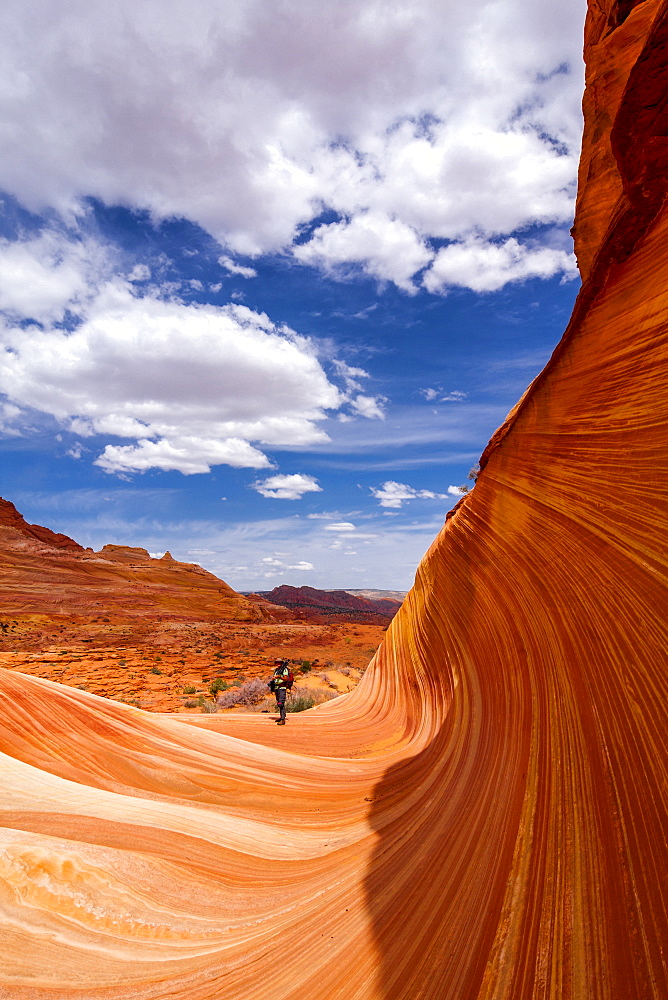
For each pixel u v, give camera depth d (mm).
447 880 2973
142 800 4668
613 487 3867
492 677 5766
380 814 4883
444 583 10062
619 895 1932
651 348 3576
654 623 2783
